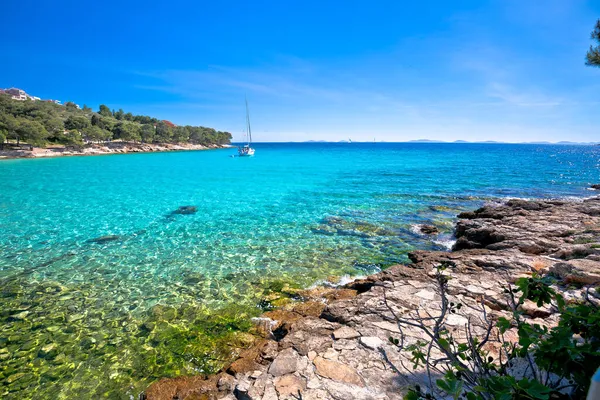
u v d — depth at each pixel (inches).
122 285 390.3
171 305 342.3
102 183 1312.7
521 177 1542.8
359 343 231.9
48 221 687.1
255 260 470.0
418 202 904.3
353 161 2829.7
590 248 365.7
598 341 94.8
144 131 4938.5
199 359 255.6
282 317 308.8
